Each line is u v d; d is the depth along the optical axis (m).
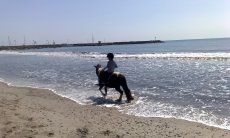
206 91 19.56
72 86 22.91
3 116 12.30
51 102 16.88
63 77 28.67
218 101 16.61
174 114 14.35
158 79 25.59
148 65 39.53
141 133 11.20
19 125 11.36
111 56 18.52
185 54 62.97
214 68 33.56
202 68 33.97
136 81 24.61
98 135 10.80
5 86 23.05
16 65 47.03
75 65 42.81
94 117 13.62
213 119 13.30
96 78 26.88
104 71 18.67
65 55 76.25
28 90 21.05
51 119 12.49
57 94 19.75
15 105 14.57
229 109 14.83
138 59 51.66
